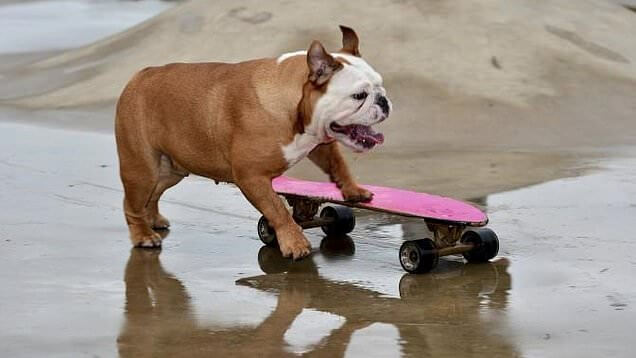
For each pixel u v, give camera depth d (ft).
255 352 27.91
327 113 34.17
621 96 61.36
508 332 29.17
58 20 100.83
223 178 37.47
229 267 35.99
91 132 59.21
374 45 63.77
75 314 31.09
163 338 29.07
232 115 35.60
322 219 39.47
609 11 72.38
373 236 39.70
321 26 65.67
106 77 69.26
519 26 66.18
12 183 48.32
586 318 30.25
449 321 30.17
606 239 38.27
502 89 61.05
